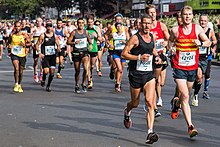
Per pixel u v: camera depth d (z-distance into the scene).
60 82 21.83
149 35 10.34
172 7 70.31
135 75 10.23
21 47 18.33
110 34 18.84
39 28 22.42
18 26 18.12
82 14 97.69
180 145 10.06
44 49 18.81
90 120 12.78
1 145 10.07
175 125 12.12
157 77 13.41
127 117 11.24
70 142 10.32
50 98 16.89
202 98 16.88
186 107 10.70
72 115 13.52
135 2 60.69
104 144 10.13
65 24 29.11
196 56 11.00
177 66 10.95
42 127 11.88
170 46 11.16
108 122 12.52
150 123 10.04
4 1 98.88
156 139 9.92
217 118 13.16
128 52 10.23
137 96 10.53
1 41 36.03
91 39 19.08
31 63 32.50
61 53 23.62
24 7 99.19
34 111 14.16
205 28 15.55
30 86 20.36
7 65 31.03
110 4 94.56
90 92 18.59
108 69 28.50
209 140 10.55
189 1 65.44
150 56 10.20
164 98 16.70
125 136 10.88
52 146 9.99
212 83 21.27
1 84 20.89
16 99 16.61
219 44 27.59
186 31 10.93
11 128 11.75
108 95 17.75
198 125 12.19
